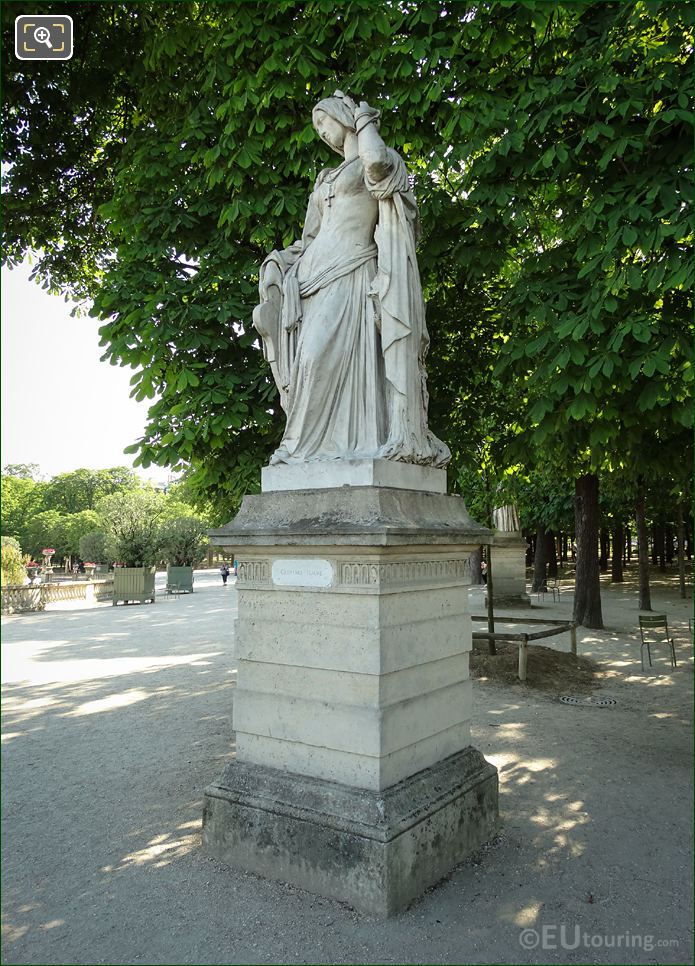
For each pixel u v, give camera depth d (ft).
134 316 24.71
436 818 13.71
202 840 15.19
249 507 15.70
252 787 14.56
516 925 12.14
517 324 21.94
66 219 38.29
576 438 22.94
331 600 13.97
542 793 18.69
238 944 11.69
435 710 14.88
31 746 24.61
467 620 16.20
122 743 24.82
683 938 11.78
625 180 18.19
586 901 12.96
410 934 11.84
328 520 14.03
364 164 14.84
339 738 13.67
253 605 15.25
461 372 27.40
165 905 13.01
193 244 26.63
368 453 14.96
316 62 23.03
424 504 15.23
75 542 206.90
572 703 29.63
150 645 49.52
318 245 16.40
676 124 17.76
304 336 15.83
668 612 60.75
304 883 13.38
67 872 14.58
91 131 34.86
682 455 22.86
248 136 23.59
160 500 141.90
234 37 23.32
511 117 19.84
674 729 25.41
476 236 21.83
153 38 27.27
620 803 17.90
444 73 21.20
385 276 15.15
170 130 26.96
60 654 45.93
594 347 19.42
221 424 23.50
